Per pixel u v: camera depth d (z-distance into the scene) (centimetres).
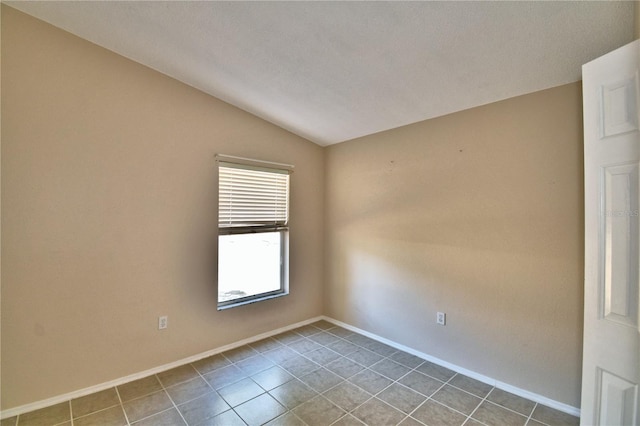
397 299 316
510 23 167
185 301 283
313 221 388
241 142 318
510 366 238
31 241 213
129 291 253
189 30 212
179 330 280
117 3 194
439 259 281
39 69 215
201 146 291
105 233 242
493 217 246
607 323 153
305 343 327
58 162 222
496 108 245
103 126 240
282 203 358
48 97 218
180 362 280
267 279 352
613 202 150
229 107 310
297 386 246
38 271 216
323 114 309
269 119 335
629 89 143
